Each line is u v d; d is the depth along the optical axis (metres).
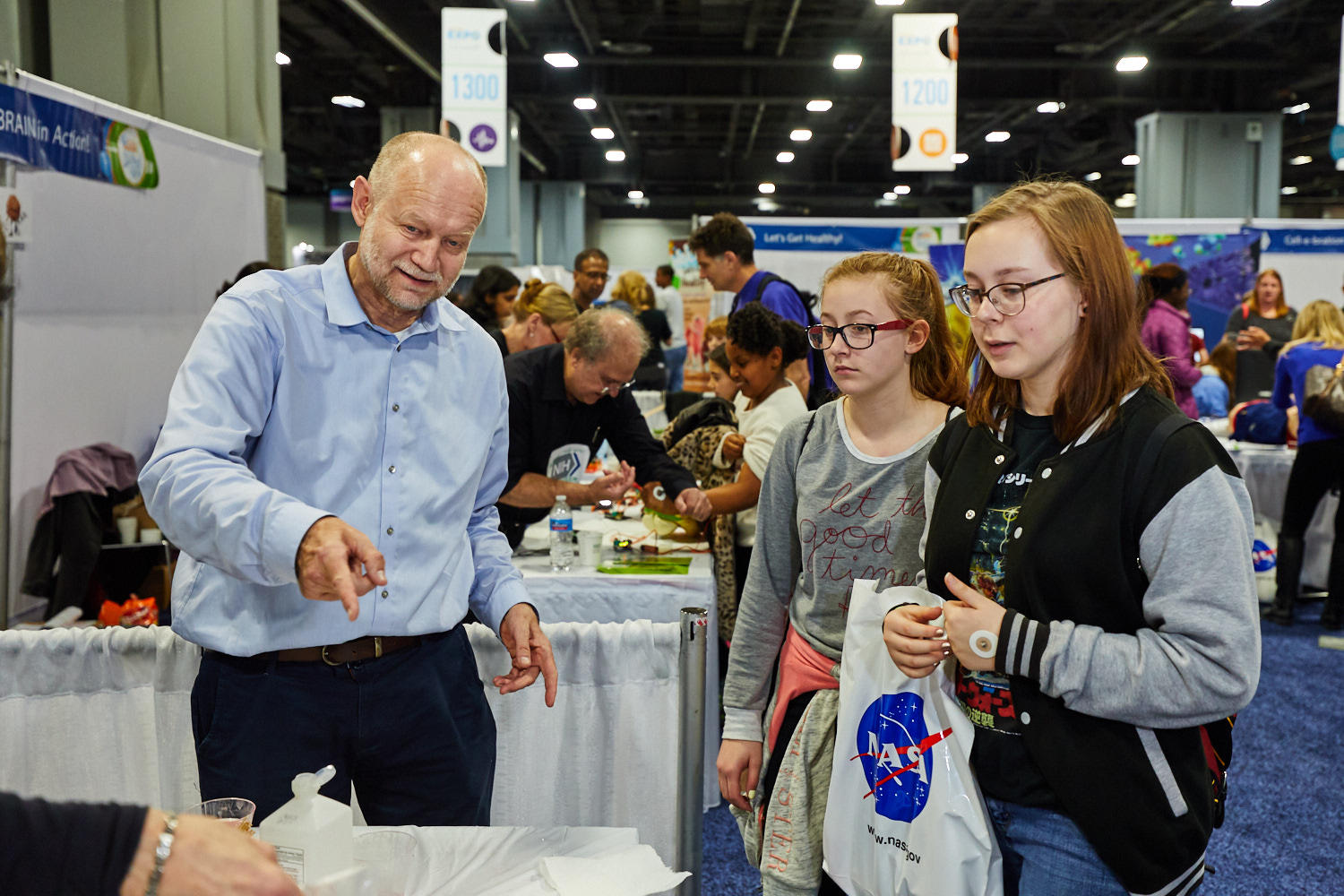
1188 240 6.69
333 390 1.34
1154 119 11.73
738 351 2.75
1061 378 1.09
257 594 1.31
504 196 12.37
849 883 1.22
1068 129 15.82
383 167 1.30
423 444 1.39
